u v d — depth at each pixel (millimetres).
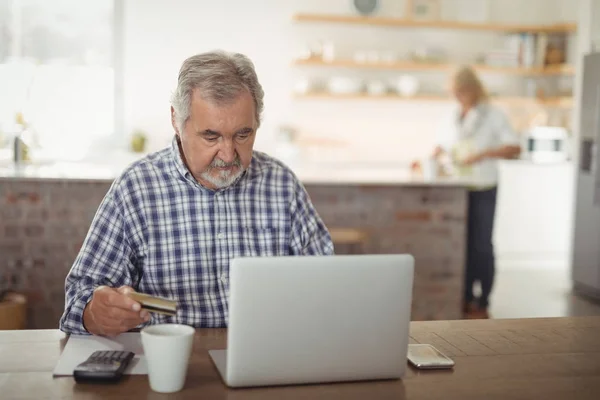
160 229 1792
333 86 6262
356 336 1300
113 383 1285
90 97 6039
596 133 5113
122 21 6035
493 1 6645
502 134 4824
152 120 6148
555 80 6750
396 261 1297
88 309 1576
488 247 4789
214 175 1688
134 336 1576
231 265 1225
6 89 5867
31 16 5891
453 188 4340
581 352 1575
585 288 5305
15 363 1389
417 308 4355
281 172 1918
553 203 6242
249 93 1639
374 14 6391
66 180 3781
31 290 3816
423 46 6547
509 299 5066
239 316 1238
